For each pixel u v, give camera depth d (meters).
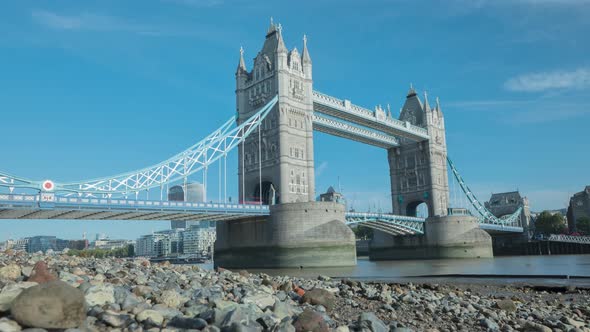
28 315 7.98
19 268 13.88
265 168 100.12
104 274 17.56
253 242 92.56
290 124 99.69
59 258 25.00
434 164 140.62
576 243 154.25
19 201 62.66
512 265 84.31
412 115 145.50
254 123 96.25
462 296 27.47
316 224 86.38
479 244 124.81
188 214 80.19
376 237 141.38
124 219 80.75
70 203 66.56
